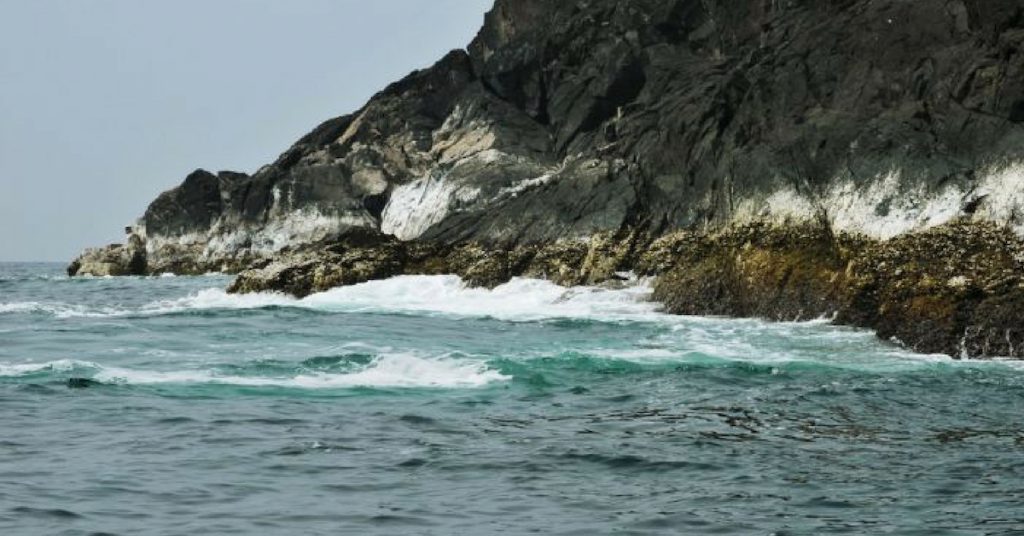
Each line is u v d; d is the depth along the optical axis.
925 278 27.58
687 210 37.69
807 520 11.90
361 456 14.80
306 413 17.77
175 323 33.16
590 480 13.60
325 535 11.31
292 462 14.44
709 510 12.26
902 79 34.69
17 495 12.62
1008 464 14.50
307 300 42.19
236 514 12.02
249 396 19.27
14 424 16.67
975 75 31.55
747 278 33.00
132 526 11.55
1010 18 32.28
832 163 33.00
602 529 11.56
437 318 34.66
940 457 14.91
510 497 12.80
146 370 22.27
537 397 19.61
